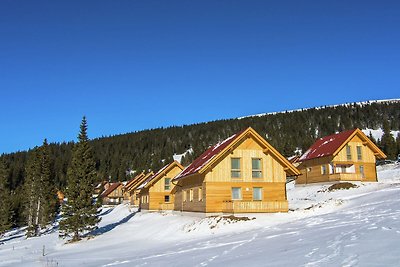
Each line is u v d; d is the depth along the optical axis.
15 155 155.25
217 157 33.69
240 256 14.62
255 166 35.38
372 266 9.42
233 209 31.89
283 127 186.00
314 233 18.05
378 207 25.61
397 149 95.31
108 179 159.75
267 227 24.97
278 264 11.57
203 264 13.92
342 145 52.31
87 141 39.75
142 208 62.09
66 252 28.08
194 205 37.12
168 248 21.80
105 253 24.06
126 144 197.75
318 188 50.38
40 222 55.47
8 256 29.92
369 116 186.00
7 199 58.41
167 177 57.22
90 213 36.38
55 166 139.25
